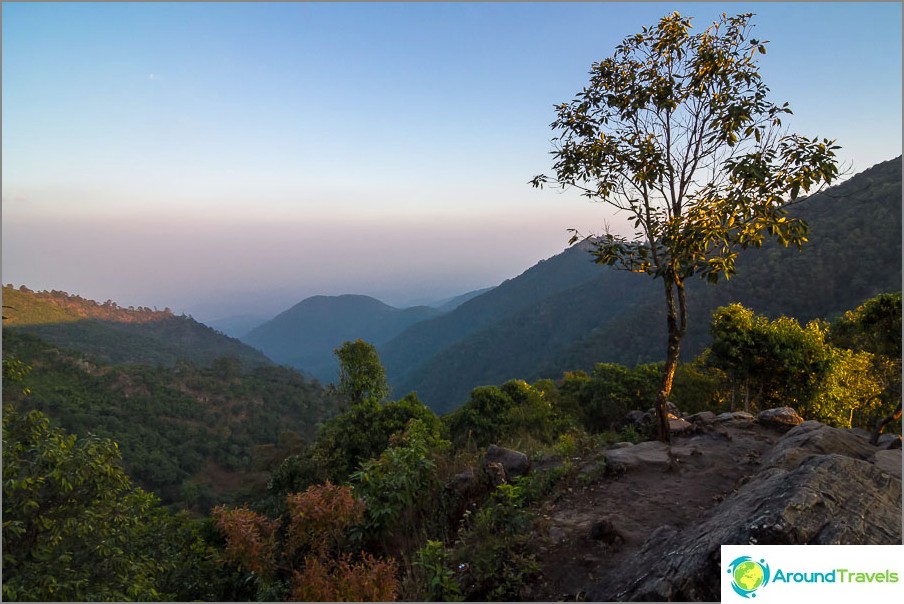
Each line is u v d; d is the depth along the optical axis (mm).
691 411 18438
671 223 6125
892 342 11992
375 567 3938
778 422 8750
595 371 23234
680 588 3244
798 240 5594
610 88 7062
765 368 13438
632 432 8766
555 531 5043
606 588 3812
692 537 3756
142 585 6051
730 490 5762
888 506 3561
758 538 3283
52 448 5938
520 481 6430
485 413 21250
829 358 12945
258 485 28047
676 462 6668
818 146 5375
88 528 5781
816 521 3357
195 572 8109
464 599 4117
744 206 5445
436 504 6039
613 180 7035
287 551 4531
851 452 6137
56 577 5469
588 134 7152
